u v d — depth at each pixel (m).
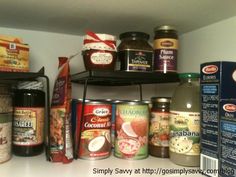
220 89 0.61
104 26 0.93
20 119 0.77
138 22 0.89
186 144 0.70
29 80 0.81
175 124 0.72
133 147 0.76
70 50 1.02
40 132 0.79
